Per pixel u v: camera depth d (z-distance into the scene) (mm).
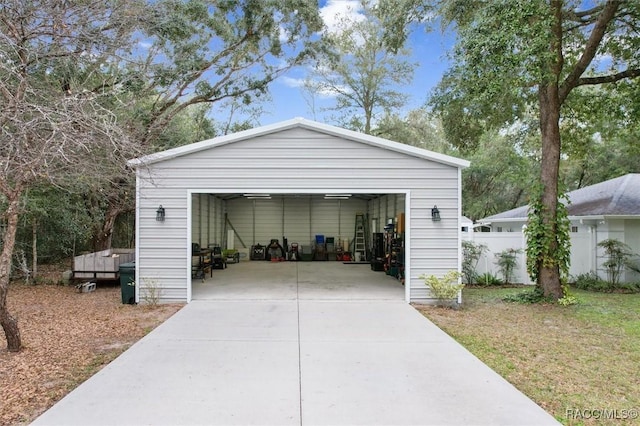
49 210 10148
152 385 3855
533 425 3141
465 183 23141
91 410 3330
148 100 12367
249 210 17875
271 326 6117
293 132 8141
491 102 8531
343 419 3197
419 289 8125
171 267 7965
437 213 8117
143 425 3082
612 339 5695
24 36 4926
